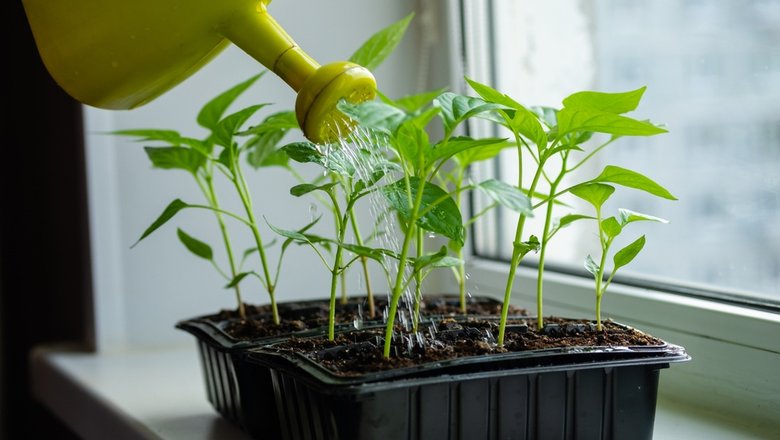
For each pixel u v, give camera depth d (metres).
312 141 0.77
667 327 1.04
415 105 1.08
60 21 0.80
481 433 0.78
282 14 1.45
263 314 1.14
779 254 1.05
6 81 1.86
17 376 1.86
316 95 0.74
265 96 1.49
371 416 0.74
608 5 1.35
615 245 1.30
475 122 1.40
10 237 1.87
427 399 0.76
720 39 1.14
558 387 0.80
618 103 0.74
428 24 1.48
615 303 1.10
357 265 1.49
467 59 1.43
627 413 0.82
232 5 0.79
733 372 0.96
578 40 1.41
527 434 0.80
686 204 1.21
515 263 0.85
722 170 1.14
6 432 1.84
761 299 0.99
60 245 1.78
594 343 0.85
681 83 1.22
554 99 1.46
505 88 1.45
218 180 1.48
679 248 1.22
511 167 1.44
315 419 0.78
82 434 1.33
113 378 1.33
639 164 1.31
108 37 0.80
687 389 1.02
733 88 1.12
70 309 1.76
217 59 1.48
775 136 1.06
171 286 1.51
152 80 0.84
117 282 1.50
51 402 1.51
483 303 1.17
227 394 1.05
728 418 0.97
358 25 1.50
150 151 1.07
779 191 1.05
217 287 1.51
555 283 1.21
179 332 1.53
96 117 1.46
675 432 0.92
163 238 1.50
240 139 1.46
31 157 1.85
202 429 1.06
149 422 1.09
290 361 0.81
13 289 1.87
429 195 0.82
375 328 0.97
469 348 0.82
